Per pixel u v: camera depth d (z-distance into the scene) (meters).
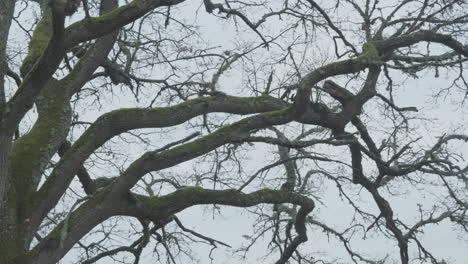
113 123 11.52
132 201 11.48
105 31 9.83
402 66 14.85
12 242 10.48
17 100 9.56
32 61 11.97
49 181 11.13
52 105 11.91
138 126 11.71
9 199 10.71
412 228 16.17
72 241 10.88
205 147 11.79
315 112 13.27
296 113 12.45
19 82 13.72
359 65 13.52
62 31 8.87
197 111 12.22
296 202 13.33
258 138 12.15
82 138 11.40
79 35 9.61
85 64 12.30
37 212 10.94
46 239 10.71
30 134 11.65
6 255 10.31
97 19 9.73
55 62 9.26
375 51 14.30
